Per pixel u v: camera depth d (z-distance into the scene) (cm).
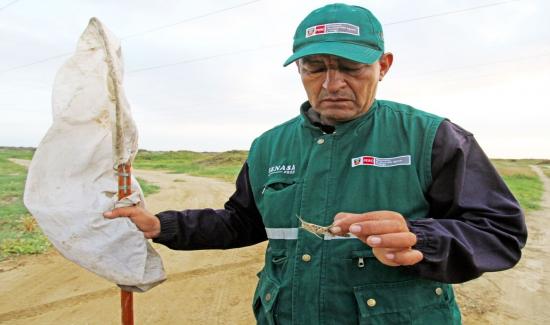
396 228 110
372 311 133
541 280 549
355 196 141
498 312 454
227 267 607
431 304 137
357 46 136
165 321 445
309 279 140
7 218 892
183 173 3331
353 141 146
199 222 175
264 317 163
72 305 475
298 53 138
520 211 131
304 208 147
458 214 134
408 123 145
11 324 432
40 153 148
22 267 599
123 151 151
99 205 151
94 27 149
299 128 162
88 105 151
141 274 154
